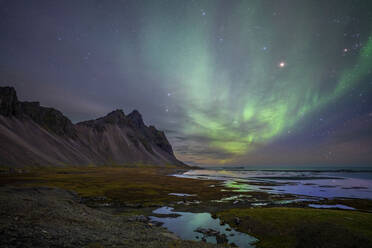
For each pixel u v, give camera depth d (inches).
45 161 5880.9
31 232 569.9
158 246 641.6
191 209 1574.8
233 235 997.8
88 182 3006.9
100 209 1518.2
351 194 2551.7
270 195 2345.0
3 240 474.0
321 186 3592.5
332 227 950.4
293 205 1756.9
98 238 626.5
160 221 1230.9
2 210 772.0
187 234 999.0
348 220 1040.8
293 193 2573.8
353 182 4539.9
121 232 786.2
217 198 2096.5
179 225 1152.8
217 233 1022.4
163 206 1674.5
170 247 649.6
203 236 976.3
